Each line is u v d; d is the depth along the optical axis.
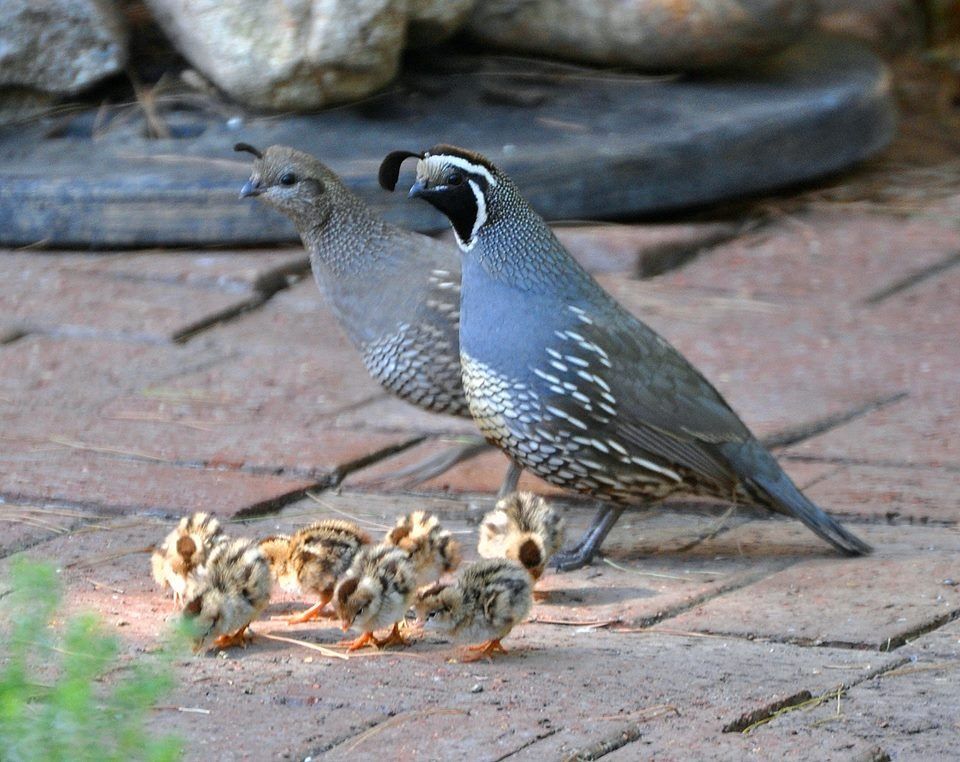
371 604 8.66
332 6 17.56
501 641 9.01
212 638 8.61
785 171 18.61
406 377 11.48
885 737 7.63
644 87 19.30
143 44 19.41
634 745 7.52
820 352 14.59
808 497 11.48
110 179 17.02
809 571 10.18
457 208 10.27
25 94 18.59
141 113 18.55
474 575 8.68
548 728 7.65
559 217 17.41
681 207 18.16
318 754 7.39
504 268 10.24
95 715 6.43
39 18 18.22
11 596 9.02
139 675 6.63
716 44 18.98
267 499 11.43
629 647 8.93
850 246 17.59
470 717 7.80
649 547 10.82
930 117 22.66
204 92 18.78
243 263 16.56
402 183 16.58
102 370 14.14
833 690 8.21
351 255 11.57
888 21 25.19
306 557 9.33
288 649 8.85
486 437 10.60
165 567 9.41
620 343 10.20
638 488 10.37
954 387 13.71
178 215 16.95
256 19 17.77
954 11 25.41
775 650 8.88
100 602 9.48
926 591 9.71
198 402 13.42
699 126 18.05
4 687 6.25
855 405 13.30
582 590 9.98
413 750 7.42
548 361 10.08
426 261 11.47
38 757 6.04
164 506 11.23
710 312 15.69
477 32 19.36
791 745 7.51
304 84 17.97
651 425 10.19
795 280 16.56
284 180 11.52
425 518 9.92
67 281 16.25
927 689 8.25
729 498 10.59
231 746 7.44
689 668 8.55
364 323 11.55
